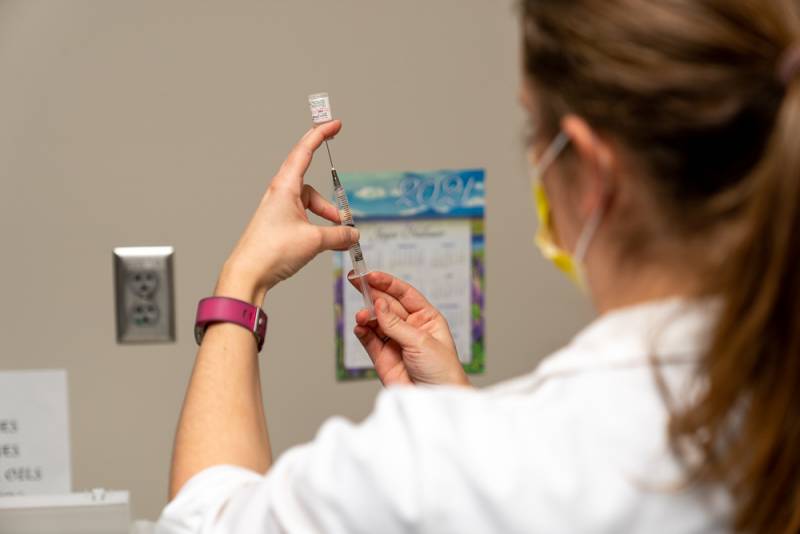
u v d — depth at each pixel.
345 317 1.26
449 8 1.18
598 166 0.53
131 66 1.16
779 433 0.51
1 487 1.25
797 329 0.49
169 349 1.25
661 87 0.49
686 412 0.50
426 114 1.21
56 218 1.19
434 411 0.54
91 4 1.14
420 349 0.91
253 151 1.20
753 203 0.48
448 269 1.27
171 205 1.20
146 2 1.14
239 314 0.76
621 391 0.53
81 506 1.16
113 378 1.25
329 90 1.19
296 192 0.83
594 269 0.58
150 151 1.19
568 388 0.54
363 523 0.53
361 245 1.24
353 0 1.17
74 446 1.26
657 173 0.51
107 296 1.22
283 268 0.81
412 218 1.24
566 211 0.58
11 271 1.20
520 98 0.60
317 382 1.28
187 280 1.23
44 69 1.15
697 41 0.48
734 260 0.49
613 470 0.51
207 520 0.63
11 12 1.13
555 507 0.51
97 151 1.18
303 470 0.57
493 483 0.51
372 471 0.53
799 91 0.47
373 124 1.21
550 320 1.30
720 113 0.48
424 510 0.51
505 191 1.25
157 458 1.28
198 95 1.18
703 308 0.53
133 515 1.29
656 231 0.53
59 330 1.22
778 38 0.48
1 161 1.17
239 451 0.69
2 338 1.21
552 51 0.53
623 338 0.55
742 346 0.49
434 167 1.23
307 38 1.17
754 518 0.52
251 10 1.16
